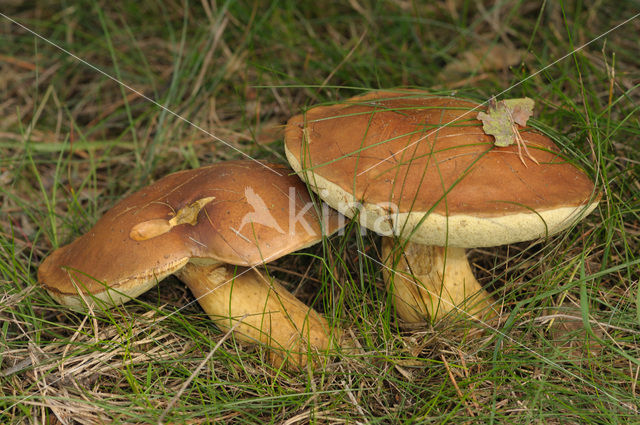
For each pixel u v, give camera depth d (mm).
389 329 569
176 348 576
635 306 569
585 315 538
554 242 586
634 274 585
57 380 555
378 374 560
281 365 558
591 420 535
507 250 595
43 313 590
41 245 633
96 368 562
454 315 568
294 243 549
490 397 548
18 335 580
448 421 540
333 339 565
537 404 543
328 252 580
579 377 542
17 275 590
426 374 562
